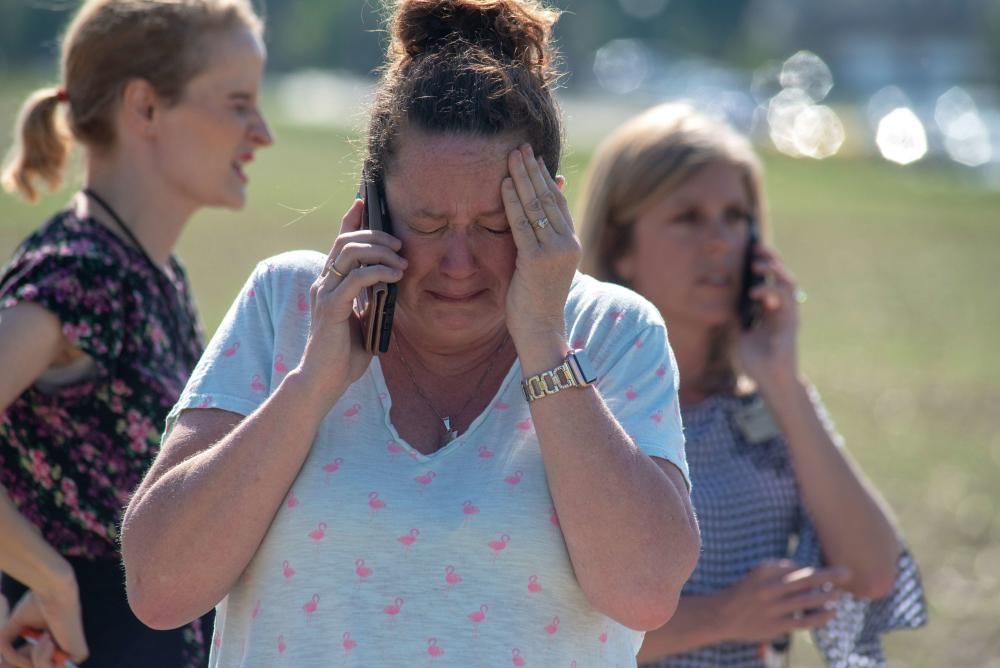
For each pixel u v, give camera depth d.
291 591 7.82
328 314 7.71
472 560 7.75
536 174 7.74
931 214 82.06
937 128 111.88
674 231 12.47
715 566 11.77
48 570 10.34
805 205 84.56
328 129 114.62
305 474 7.93
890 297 55.09
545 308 7.80
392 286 7.74
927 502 28.83
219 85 11.79
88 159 11.82
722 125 13.09
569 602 7.85
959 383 40.41
